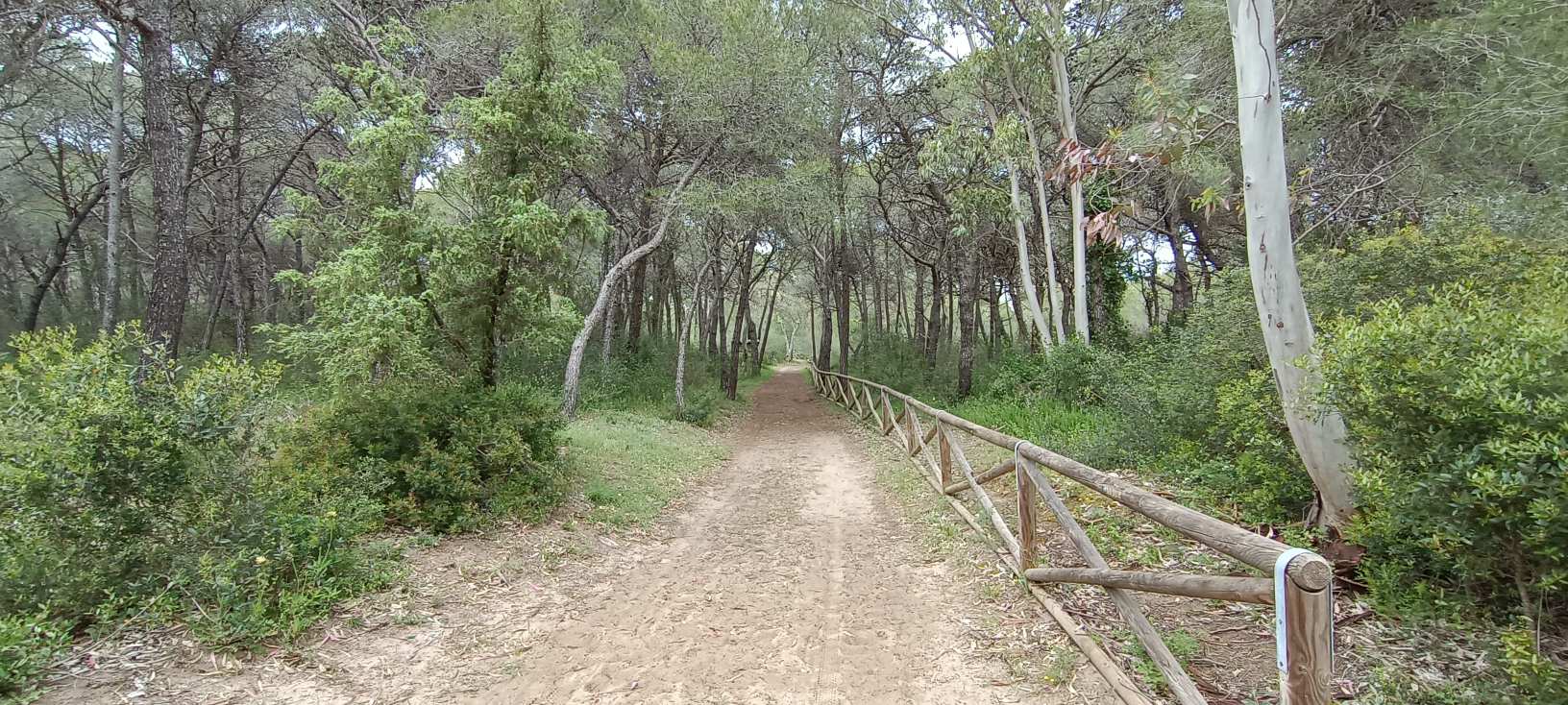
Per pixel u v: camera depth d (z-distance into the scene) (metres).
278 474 4.03
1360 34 8.15
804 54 14.07
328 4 11.16
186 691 2.79
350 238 6.13
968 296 17.09
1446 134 6.75
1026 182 15.26
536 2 6.21
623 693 3.04
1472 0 6.91
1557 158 5.59
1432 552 3.06
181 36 12.52
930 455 7.83
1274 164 3.84
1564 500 2.29
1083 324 13.04
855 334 38.97
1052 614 3.61
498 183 6.21
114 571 3.23
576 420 11.40
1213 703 2.71
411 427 5.19
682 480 8.27
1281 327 3.85
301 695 2.86
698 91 11.98
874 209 21.69
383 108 6.02
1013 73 12.70
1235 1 3.96
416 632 3.53
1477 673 2.69
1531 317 2.70
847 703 2.94
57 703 2.58
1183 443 5.91
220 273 19.05
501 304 6.32
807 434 13.86
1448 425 2.71
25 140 16.19
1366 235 6.34
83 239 20.81
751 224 15.88
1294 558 1.86
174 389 3.48
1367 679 2.81
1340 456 3.68
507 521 5.41
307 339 5.81
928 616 3.89
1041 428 9.43
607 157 12.85
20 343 3.21
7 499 3.05
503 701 2.94
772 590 4.45
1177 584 2.49
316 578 3.58
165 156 8.27
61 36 11.85
